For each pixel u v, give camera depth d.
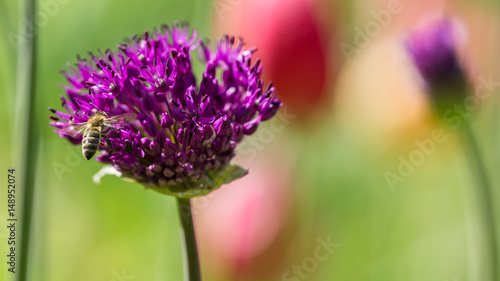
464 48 0.64
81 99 0.51
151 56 0.51
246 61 0.52
